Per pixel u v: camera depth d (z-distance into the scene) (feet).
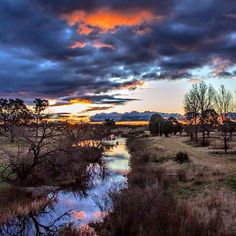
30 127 124.36
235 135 247.50
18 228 66.18
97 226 62.69
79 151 147.54
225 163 106.01
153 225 50.31
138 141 272.72
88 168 144.05
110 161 174.29
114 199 66.49
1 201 78.64
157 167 111.04
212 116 208.03
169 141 228.22
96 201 85.35
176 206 57.72
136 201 58.85
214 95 213.05
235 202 59.88
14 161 114.62
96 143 234.99
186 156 118.52
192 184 79.97
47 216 74.18
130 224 54.54
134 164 142.20
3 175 107.24
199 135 281.54
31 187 99.86
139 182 89.71
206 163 106.22
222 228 47.91
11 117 234.58
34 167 111.86
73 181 110.22
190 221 48.78
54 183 107.34
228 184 75.20
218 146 168.45
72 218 71.82
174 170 100.01
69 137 154.10
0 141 191.62
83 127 188.34
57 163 122.21
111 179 118.01
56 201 86.48
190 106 229.86
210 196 64.28
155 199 59.82
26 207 75.56
